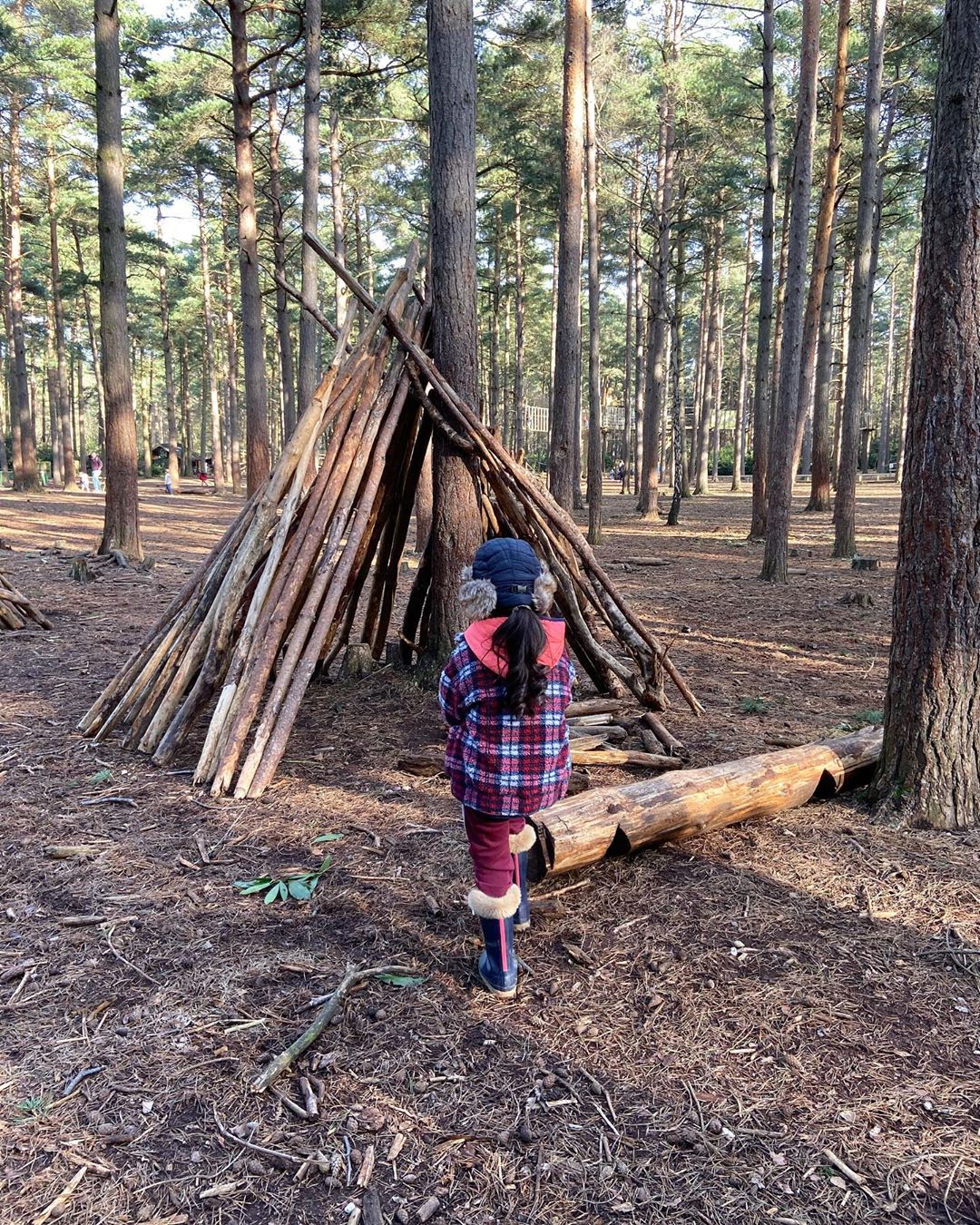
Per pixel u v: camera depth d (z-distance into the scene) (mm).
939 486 4012
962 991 2906
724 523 23297
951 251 3816
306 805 4430
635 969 3037
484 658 2676
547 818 3566
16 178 28188
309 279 14078
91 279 32719
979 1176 2148
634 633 5719
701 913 3410
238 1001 2842
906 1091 2447
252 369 17547
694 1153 2230
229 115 23453
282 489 5555
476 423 5973
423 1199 2090
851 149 24766
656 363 23906
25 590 10609
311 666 5035
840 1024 2740
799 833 4137
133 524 13320
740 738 5520
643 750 5238
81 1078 2477
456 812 4355
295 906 3443
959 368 3879
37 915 3357
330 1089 2451
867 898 3498
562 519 5883
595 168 18297
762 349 18500
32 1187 2107
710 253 33375
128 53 22016
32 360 56062
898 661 4262
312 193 13695
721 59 22438
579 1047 2635
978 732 4133
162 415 83688
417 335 6457
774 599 11406
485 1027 2727
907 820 4172
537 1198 2096
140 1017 2748
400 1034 2691
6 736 5398
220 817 4277
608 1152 2232
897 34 19266
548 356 52188
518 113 22344
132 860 3805
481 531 6547
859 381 15570
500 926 2838
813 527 21234
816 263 18844
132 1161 2195
